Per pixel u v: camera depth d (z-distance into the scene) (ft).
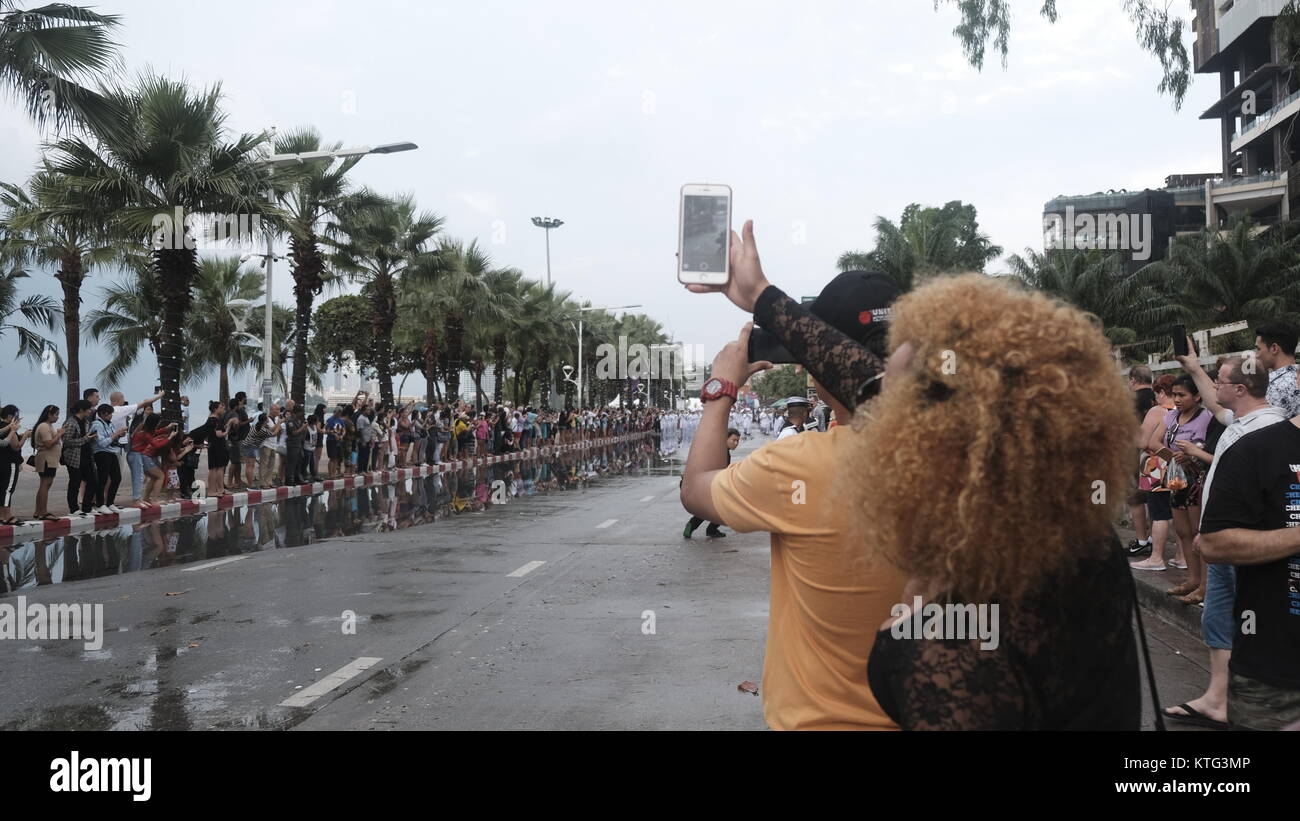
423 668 19.06
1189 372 14.42
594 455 141.59
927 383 3.95
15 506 53.83
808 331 5.20
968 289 4.15
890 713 4.23
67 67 43.24
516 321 154.61
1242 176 206.39
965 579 3.80
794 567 4.82
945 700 3.87
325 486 73.87
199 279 131.13
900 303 4.42
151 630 22.86
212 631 22.71
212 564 34.09
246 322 146.41
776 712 5.09
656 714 15.65
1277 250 127.65
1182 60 46.37
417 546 38.86
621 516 51.34
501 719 15.39
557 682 17.87
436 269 107.04
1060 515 3.72
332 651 20.57
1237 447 8.99
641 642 21.30
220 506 58.18
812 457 4.75
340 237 102.42
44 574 32.09
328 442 80.84
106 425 51.29
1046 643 3.85
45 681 18.17
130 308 141.90
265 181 61.62
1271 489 8.77
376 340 106.52
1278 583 8.81
